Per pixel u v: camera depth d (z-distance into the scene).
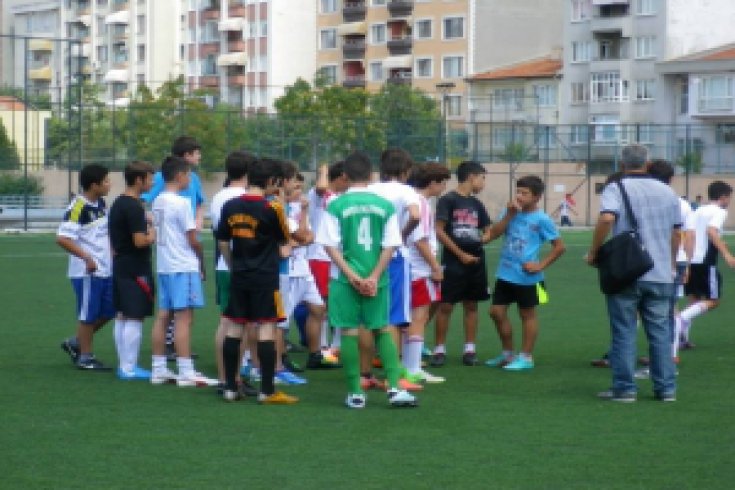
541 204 65.44
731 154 63.47
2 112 68.62
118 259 12.62
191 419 10.41
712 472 8.52
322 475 8.37
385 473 8.43
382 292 11.03
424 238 12.49
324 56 97.56
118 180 56.91
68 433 9.75
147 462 8.73
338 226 10.89
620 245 11.16
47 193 58.19
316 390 12.09
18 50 116.56
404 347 12.65
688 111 73.44
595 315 19.59
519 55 87.81
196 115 57.41
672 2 75.12
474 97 81.06
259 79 98.56
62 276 26.78
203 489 7.96
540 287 13.66
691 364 14.21
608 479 8.31
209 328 17.52
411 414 10.73
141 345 15.62
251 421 10.33
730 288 25.47
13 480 8.16
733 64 70.50
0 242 40.19
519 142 64.06
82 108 55.75
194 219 12.80
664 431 9.98
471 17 87.00
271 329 11.19
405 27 91.88
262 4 97.88
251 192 11.21
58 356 14.47
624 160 11.51
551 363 14.19
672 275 11.45
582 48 80.12
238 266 11.13
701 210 15.58
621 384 11.46
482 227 13.88
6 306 20.34
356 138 58.28
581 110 80.12
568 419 10.50
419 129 59.75
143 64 108.62
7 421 10.23
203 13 103.44
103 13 113.50
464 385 12.47
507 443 9.47
